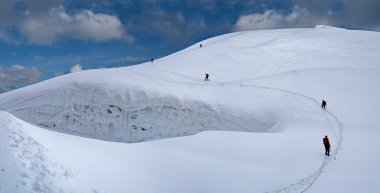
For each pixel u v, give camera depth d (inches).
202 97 1946.4
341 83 1909.4
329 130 1432.1
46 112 1857.8
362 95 1761.8
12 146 513.7
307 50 2465.6
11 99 1987.0
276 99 1855.3
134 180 625.6
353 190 752.3
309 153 1066.1
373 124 1480.1
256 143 1102.4
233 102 1897.1
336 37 2755.9
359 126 1466.5
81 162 587.8
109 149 733.9
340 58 2239.2
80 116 1833.2
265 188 730.2
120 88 1918.1
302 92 1866.4
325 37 2792.8
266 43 2810.0
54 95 1916.8
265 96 1904.5
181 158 813.2
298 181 799.1
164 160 772.6
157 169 714.2
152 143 952.3
